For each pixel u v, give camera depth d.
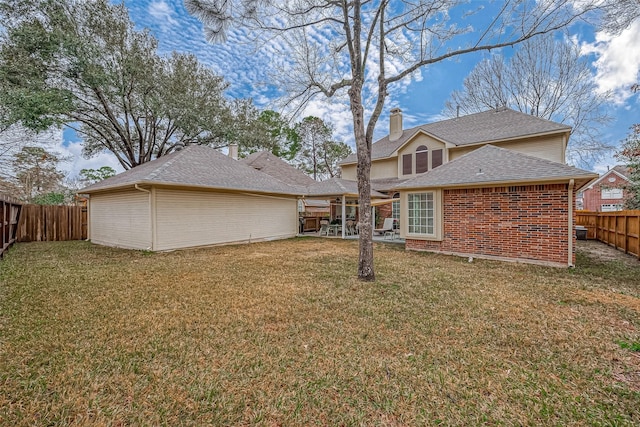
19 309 4.48
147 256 9.48
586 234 14.91
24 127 13.28
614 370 2.97
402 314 4.41
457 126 17.67
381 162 20.44
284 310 4.55
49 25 13.91
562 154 13.20
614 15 6.05
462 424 2.25
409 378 2.82
